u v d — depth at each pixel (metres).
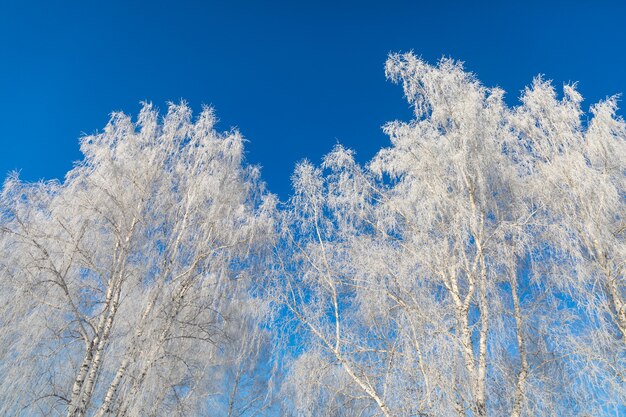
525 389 6.50
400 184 9.20
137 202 9.60
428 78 9.12
